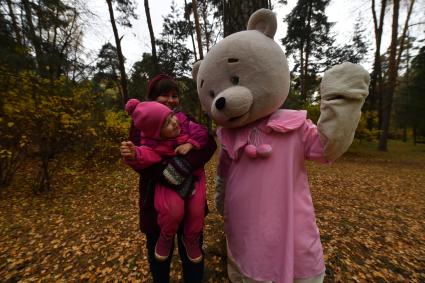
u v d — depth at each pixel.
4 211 4.28
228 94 1.33
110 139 7.04
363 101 1.21
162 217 1.43
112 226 3.60
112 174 6.62
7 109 4.37
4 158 4.87
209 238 2.89
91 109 5.83
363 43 14.77
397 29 11.91
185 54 16.17
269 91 1.36
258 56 1.35
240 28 2.73
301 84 16.55
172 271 2.38
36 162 6.72
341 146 1.24
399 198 5.24
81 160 6.22
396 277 2.40
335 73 1.22
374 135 11.24
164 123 1.35
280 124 1.40
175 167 1.39
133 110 1.46
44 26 6.33
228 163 1.72
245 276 1.52
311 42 15.98
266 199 1.43
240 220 1.53
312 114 9.14
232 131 1.63
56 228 3.62
